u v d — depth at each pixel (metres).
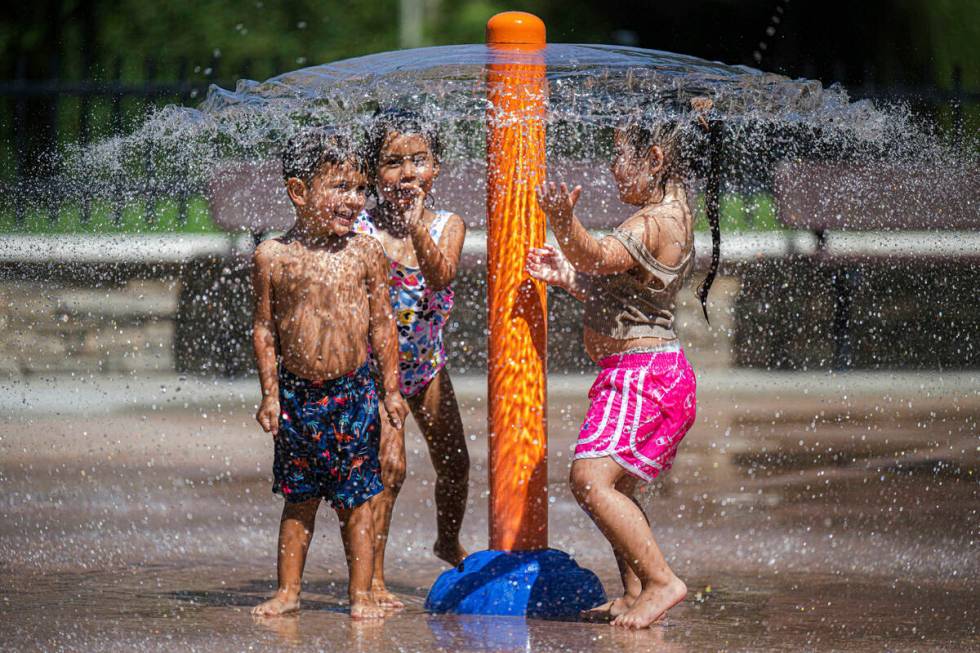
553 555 8.81
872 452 15.34
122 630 7.82
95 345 23.02
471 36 48.91
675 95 9.73
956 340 23.09
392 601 8.73
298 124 10.41
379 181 9.43
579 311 24.70
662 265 8.53
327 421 8.41
